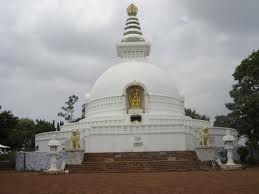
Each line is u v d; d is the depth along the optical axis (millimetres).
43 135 60156
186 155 46406
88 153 47375
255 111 53438
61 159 44531
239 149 56688
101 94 64250
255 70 57906
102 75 68500
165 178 29922
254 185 23906
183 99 68688
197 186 23812
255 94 58125
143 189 22625
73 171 40469
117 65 68062
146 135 51969
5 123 67250
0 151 70250
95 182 27688
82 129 55875
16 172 44062
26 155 49250
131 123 56219
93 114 64438
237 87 62656
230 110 64750
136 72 64250
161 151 49250
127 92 62500
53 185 26094
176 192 20969
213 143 56094
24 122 95688
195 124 59531
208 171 38438
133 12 77750
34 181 29547
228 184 24703
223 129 57625
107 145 51594
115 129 52125
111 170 40500
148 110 61438
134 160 45125
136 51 71938
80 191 22375
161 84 64625
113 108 62031
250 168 44438
